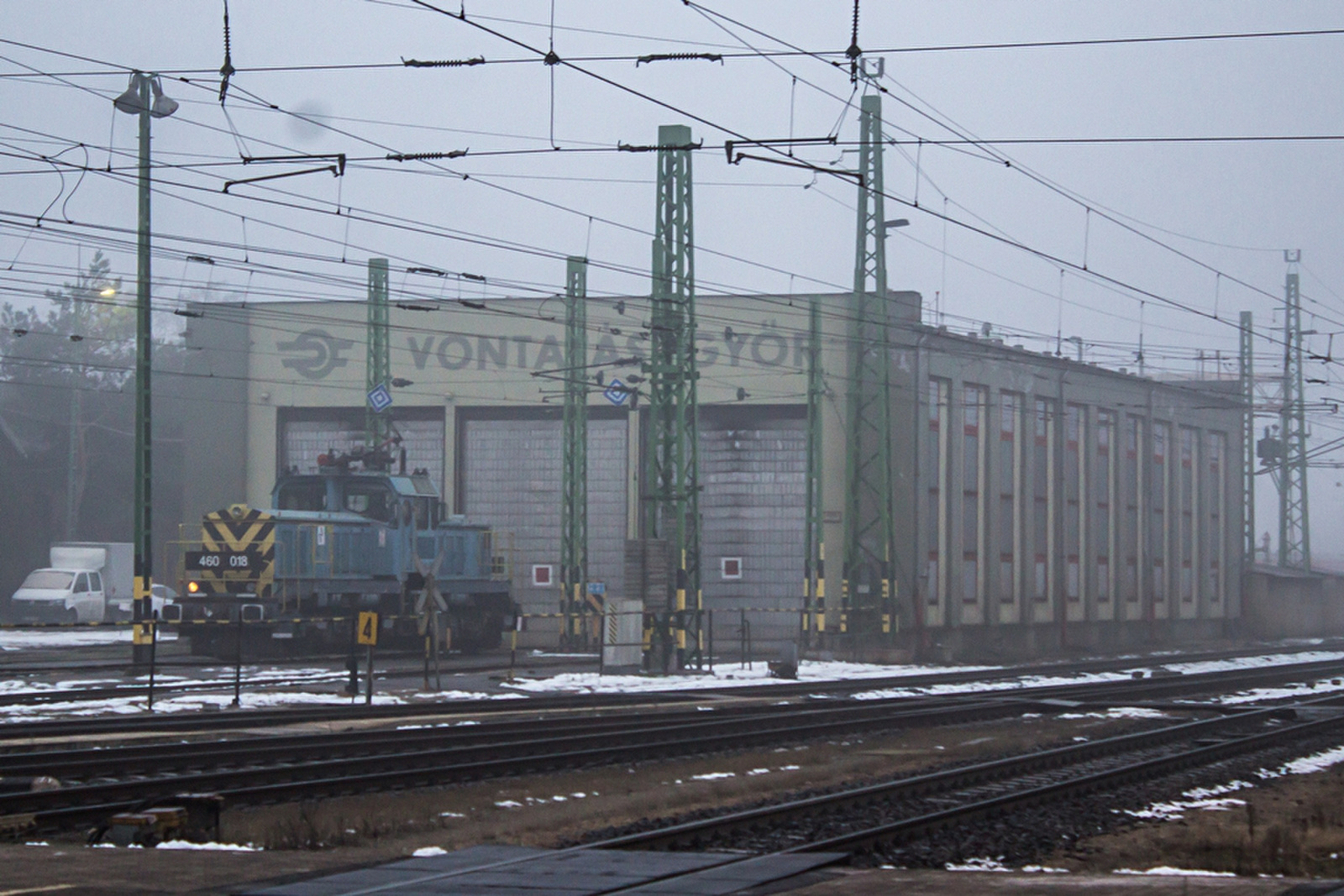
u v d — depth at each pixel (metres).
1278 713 26.20
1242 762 19.53
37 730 20.02
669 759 19.16
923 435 50.19
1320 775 18.81
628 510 53.47
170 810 11.99
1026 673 39.09
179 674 32.34
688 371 36.56
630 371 53.59
